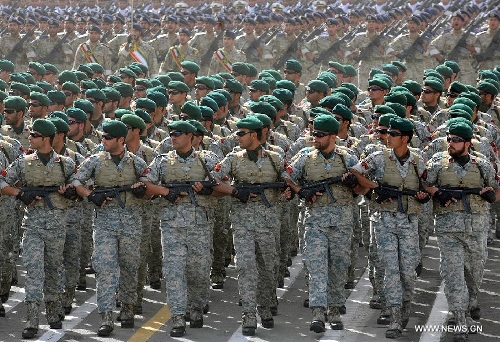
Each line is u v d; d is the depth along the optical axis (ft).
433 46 181.37
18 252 107.34
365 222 105.60
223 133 105.29
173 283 84.89
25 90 116.26
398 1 222.89
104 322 84.64
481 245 84.38
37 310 84.33
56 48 183.83
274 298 91.40
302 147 93.61
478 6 212.84
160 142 98.43
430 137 101.40
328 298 86.79
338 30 188.85
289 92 107.86
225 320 90.43
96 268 84.94
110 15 202.28
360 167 84.38
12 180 84.99
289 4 232.53
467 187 83.61
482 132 100.99
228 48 171.63
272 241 86.89
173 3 245.24
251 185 86.12
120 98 111.45
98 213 85.56
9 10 223.71
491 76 127.34
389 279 84.12
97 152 88.02
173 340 83.76
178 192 84.94
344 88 114.01
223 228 100.89
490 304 94.89
